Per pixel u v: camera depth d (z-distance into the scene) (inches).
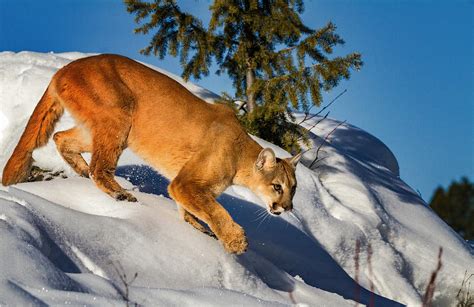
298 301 534.3
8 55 929.5
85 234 454.3
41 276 355.9
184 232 524.4
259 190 571.5
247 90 902.4
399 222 868.0
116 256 462.6
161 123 565.3
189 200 531.2
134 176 693.3
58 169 702.5
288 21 888.9
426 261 821.9
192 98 577.3
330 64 872.9
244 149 568.7
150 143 570.3
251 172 569.0
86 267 436.1
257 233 687.7
